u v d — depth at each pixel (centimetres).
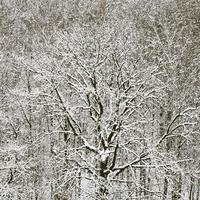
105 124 3105
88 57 3312
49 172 3662
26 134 4100
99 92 3186
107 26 3541
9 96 4038
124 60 3189
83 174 3253
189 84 3916
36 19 4828
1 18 4975
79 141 3878
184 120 3694
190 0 4756
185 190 4031
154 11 4684
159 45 4009
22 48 4500
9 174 3453
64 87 3631
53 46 3825
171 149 3838
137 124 3291
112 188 2820
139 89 3269
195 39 4341
